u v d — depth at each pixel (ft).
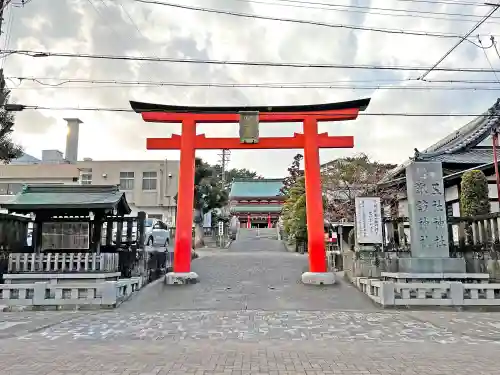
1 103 40.45
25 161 147.54
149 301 42.83
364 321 33.24
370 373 19.20
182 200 53.36
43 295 39.32
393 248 60.49
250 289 48.47
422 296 39.73
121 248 52.03
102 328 30.68
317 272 51.57
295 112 55.06
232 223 141.79
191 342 26.14
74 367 20.34
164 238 84.69
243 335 28.27
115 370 19.81
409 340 26.78
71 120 147.64
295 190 97.81
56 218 49.24
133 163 125.59
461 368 19.99
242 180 215.51
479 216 50.34
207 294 45.85
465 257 51.11
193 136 54.60
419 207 45.75
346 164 92.02
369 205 53.01
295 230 89.56
